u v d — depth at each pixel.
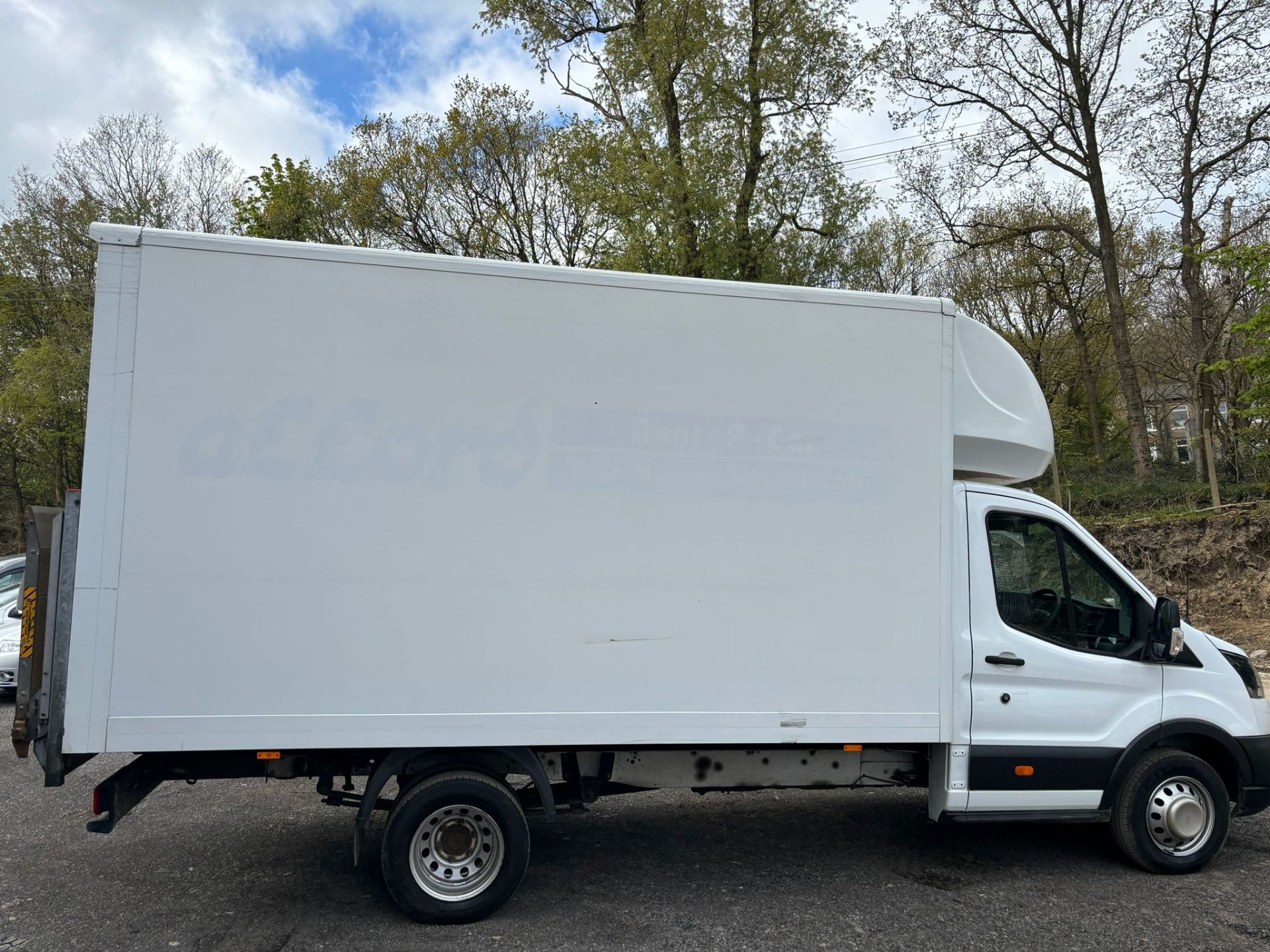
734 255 20.50
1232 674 5.24
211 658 3.97
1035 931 4.32
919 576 4.68
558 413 4.34
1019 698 4.87
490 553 4.23
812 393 4.61
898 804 6.50
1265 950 4.14
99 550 3.91
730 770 4.89
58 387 29.80
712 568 4.44
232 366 4.06
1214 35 22.36
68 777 6.89
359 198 28.80
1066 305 30.14
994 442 5.06
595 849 5.44
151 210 32.62
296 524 4.07
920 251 27.17
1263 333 14.16
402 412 4.20
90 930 4.16
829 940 4.19
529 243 29.95
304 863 5.09
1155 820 5.05
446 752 4.38
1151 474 24.05
